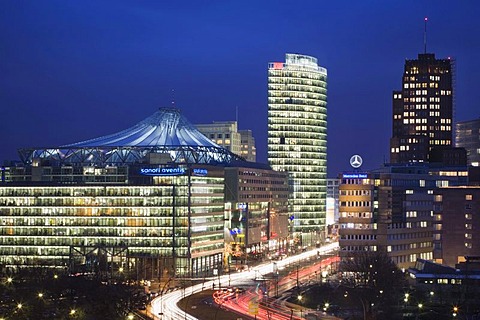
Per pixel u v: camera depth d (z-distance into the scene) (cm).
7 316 19912
